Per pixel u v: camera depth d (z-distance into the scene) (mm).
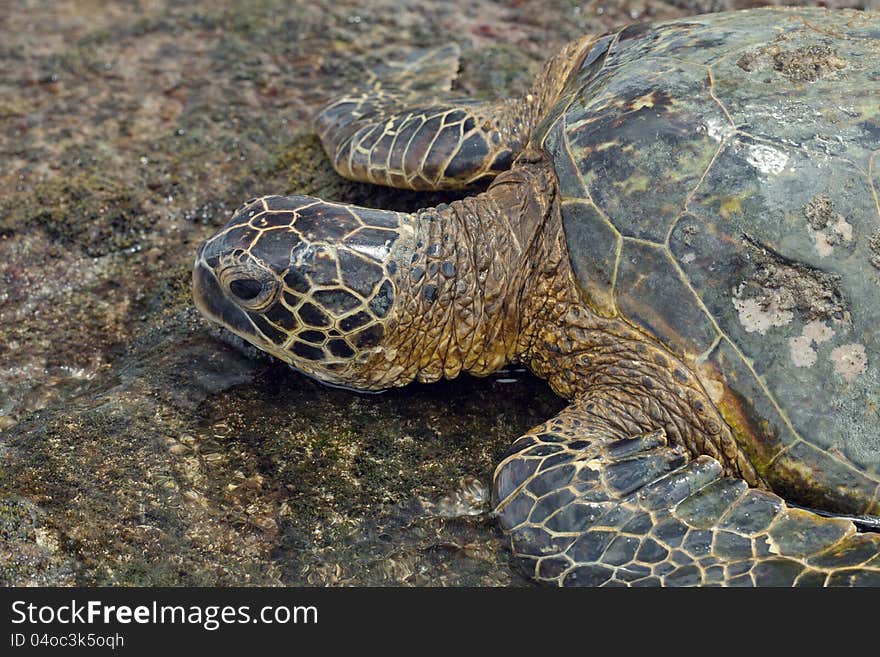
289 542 1567
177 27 2033
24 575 1542
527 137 1713
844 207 1552
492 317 1633
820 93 1586
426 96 1835
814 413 1545
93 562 1550
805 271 1549
